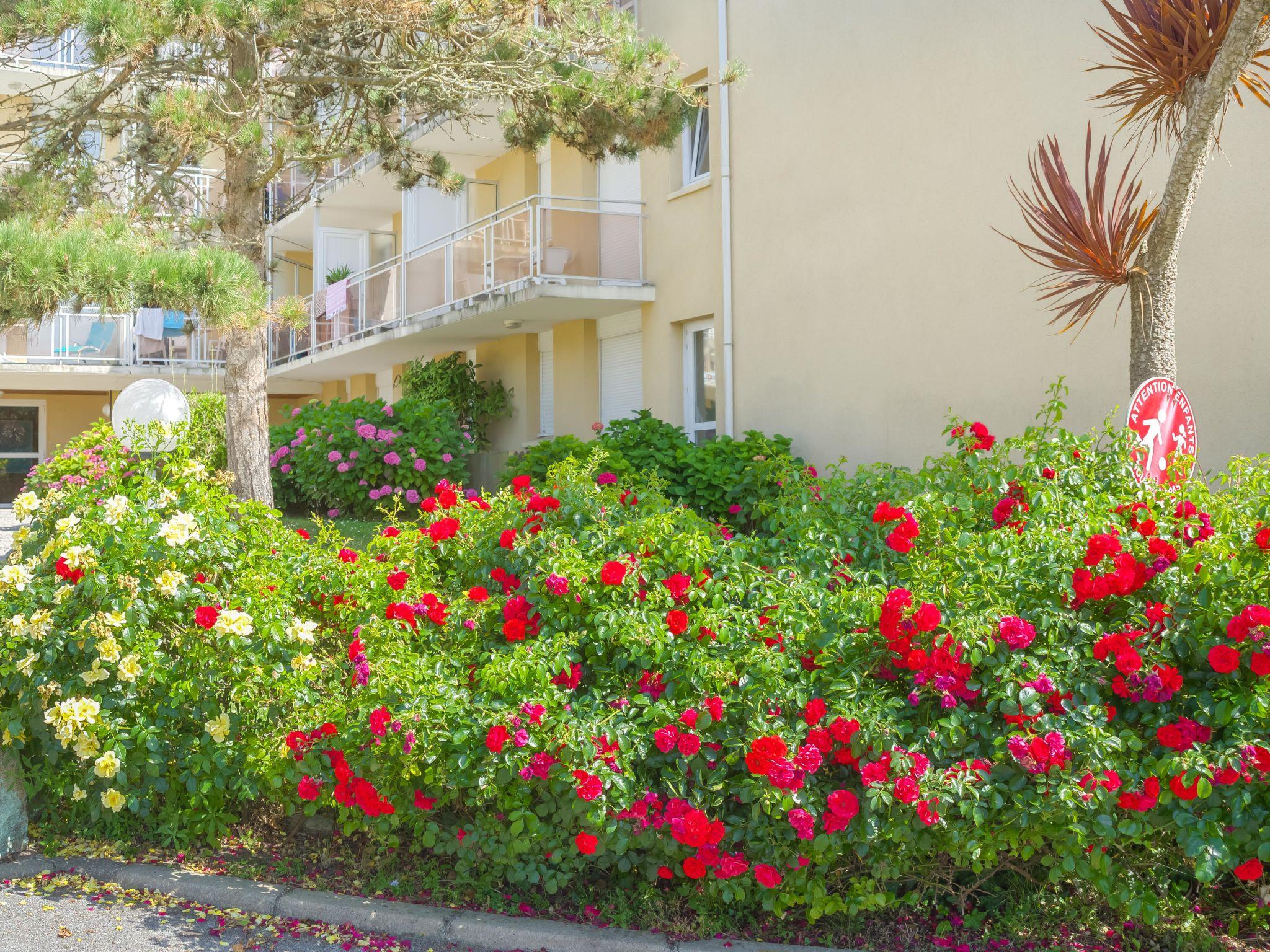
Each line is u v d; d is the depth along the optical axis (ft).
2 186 36.06
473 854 14.42
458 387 62.03
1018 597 13.21
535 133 41.09
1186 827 11.85
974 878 13.52
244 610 16.24
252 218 38.11
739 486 37.22
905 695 13.29
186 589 16.40
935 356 34.71
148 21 30.14
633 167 52.37
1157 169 27.94
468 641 15.49
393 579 15.96
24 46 32.32
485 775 13.43
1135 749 12.37
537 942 13.53
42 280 23.97
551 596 14.99
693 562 14.83
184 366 84.64
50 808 17.48
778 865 12.98
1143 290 18.28
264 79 36.40
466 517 17.79
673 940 13.28
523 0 34.81
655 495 17.62
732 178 43.93
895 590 12.64
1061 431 16.74
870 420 37.32
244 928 14.35
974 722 12.59
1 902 15.16
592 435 54.08
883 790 12.14
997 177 32.48
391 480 50.70
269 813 17.31
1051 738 11.85
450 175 47.14
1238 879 12.60
